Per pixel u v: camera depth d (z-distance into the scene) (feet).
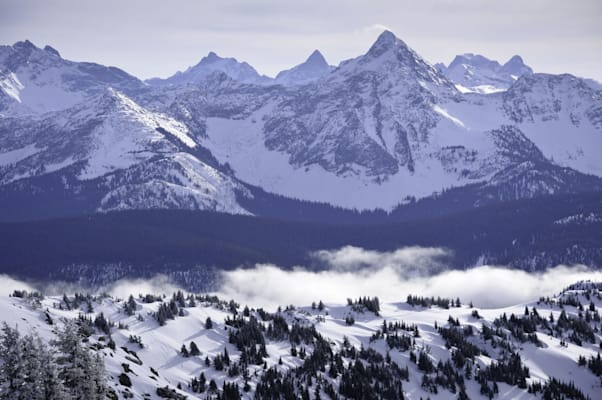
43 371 356.38
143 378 524.11
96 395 390.63
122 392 468.75
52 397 355.77
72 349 385.29
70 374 377.91
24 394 348.79
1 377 350.02
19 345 356.18
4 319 515.09
